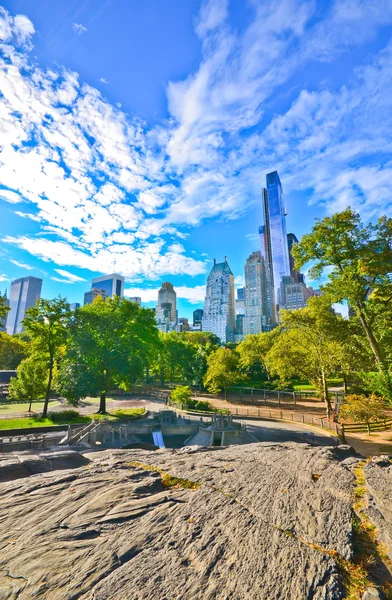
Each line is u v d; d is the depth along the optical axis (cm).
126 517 485
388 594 304
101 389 3541
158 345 5606
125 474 685
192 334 10988
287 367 4062
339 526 418
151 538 422
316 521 435
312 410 3847
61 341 3462
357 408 2358
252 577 330
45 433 2298
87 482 643
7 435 2383
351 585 316
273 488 559
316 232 2156
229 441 2534
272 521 443
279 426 3000
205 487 584
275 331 6334
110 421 2908
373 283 2059
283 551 370
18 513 525
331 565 340
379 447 2052
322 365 3391
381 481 545
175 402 4122
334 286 2119
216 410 3656
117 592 323
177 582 331
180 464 751
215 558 367
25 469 809
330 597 297
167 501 541
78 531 455
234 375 4691
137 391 5778
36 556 404
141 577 343
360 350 2786
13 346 7000
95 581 346
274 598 299
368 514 446
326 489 540
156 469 728
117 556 388
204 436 2714
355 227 2070
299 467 673
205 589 318
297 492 535
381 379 1467
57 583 349
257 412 3675
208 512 481
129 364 3600
